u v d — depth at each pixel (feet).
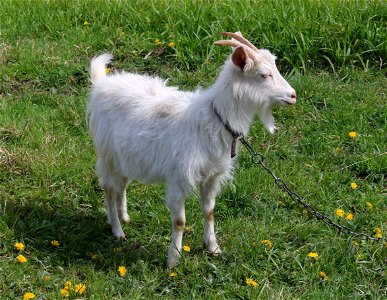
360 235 19.70
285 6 31.50
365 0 31.65
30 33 31.58
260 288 17.60
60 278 18.07
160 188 22.15
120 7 32.58
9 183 21.94
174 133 17.70
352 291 17.80
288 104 17.29
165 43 29.81
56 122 25.43
